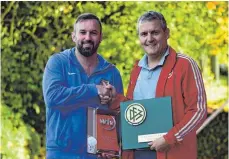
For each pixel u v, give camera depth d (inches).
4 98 357.1
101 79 240.2
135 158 231.6
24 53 358.6
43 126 360.8
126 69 354.3
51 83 235.3
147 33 228.2
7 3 356.2
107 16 357.7
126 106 229.1
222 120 377.1
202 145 375.9
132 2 355.9
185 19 359.3
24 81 358.3
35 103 359.3
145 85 231.0
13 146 352.8
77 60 239.3
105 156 235.8
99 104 236.1
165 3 358.0
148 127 227.0
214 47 366.3
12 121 355.9
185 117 224.7
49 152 237.0
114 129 237.1
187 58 229.0
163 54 230.4
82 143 235.6
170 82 227.3
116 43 354.6
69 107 234.8
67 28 358.0
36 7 356.5
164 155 225.3
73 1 357.7
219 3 364.5
